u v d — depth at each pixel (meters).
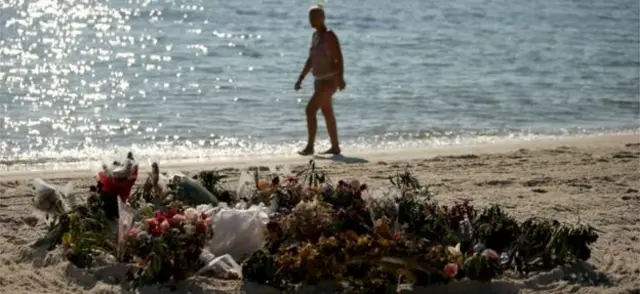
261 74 21.64
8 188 11.04
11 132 15.10
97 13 32.88
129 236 8.20
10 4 33.94
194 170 12.34
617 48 29.45
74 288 7.84
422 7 38.16
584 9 42.00
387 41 28.27
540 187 11.86
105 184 8.92
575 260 8.65
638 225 10.14
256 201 9.20
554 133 16.86
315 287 7.86
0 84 19.25
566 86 21.89
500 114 18.31
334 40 13.86
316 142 15.17
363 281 7.82
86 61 22.88
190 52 25.02
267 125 16.33
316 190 9.05
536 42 30.14
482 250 8.52
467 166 13.14
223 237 8.33
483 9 39.06
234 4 35.84
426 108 18.45
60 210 8.95
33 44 25.53
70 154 13.77
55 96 18.25
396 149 14.80
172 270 7.80
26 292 7.71
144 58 23.70
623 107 19.62
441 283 8.00
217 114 17.09
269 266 7.83
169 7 34.62
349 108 18.08
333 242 7.86
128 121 16.25
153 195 9.39
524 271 8.41
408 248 7.89
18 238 8.93
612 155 14.26
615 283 8.33
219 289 7.75
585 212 10.56
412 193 9.32
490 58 25.94
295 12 34.22
